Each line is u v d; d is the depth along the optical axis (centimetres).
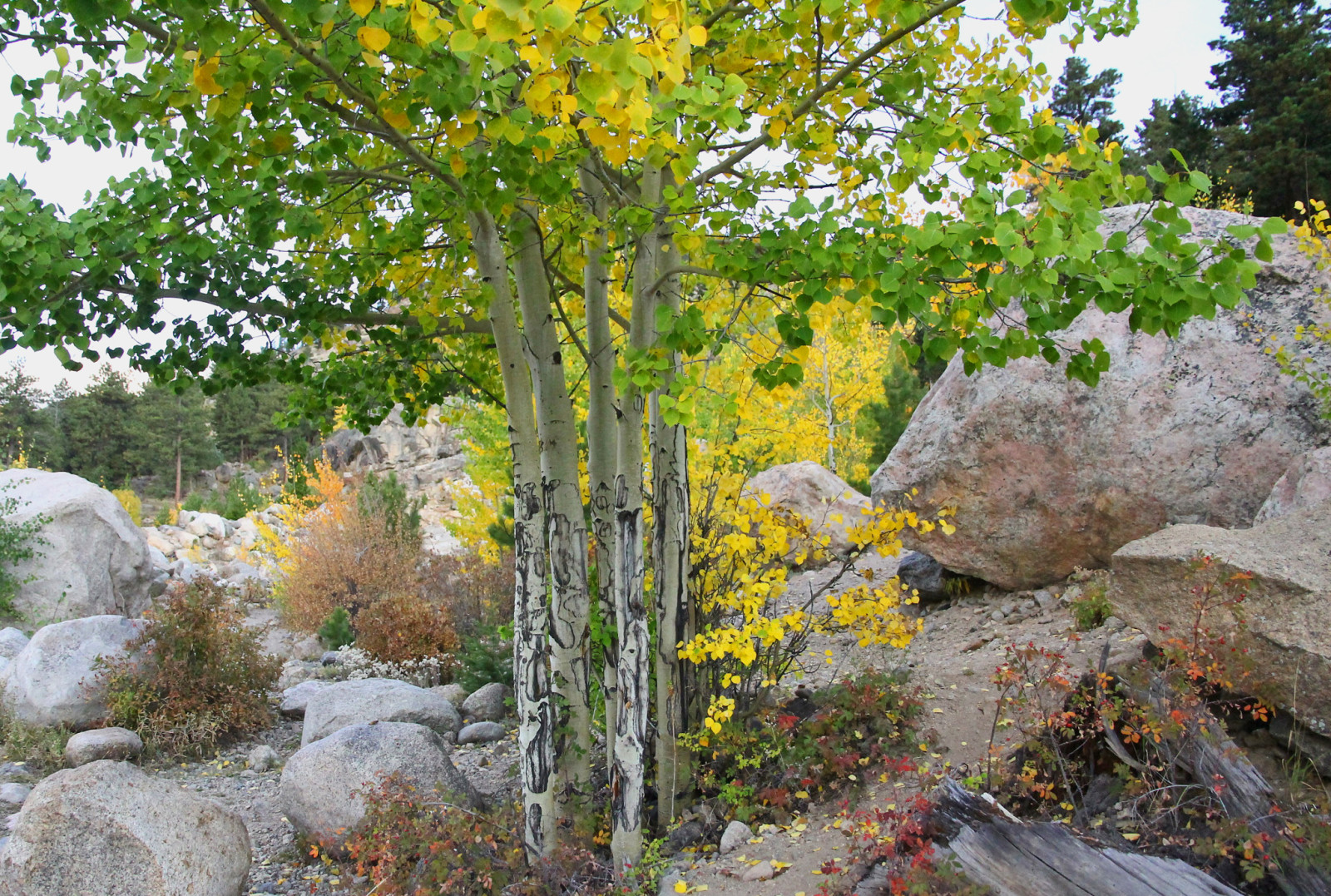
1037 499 679
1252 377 618
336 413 596
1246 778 313
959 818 317
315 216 377
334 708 728
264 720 817
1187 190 243
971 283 281
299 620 1294
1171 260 245
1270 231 233
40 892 390
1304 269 631
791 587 927
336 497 1531
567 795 448
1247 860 284
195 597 811
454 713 758
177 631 781
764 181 400
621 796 406
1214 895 270
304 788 516
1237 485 609
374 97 284
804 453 1323
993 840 304
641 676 407
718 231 349
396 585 1303
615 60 191
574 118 287
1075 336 679
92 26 282
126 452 5053
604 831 457
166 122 309
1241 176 1959
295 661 1145
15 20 299
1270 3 2259
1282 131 1964
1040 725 374
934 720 474
